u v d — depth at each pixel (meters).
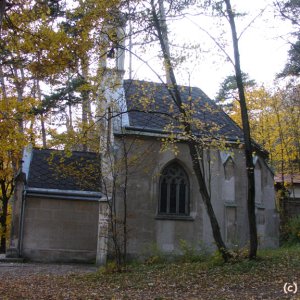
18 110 15.52
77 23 11.65
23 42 11.09
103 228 16.81
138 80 15.37
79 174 16.58
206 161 19.17
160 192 18.64
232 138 19.53
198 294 10.06
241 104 13.70
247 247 15.64
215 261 13.77
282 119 29.92
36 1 10.93
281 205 25.59
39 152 22.62
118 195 17.64
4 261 18.84
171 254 17.45
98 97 15.37
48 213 20.05
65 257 19.78
